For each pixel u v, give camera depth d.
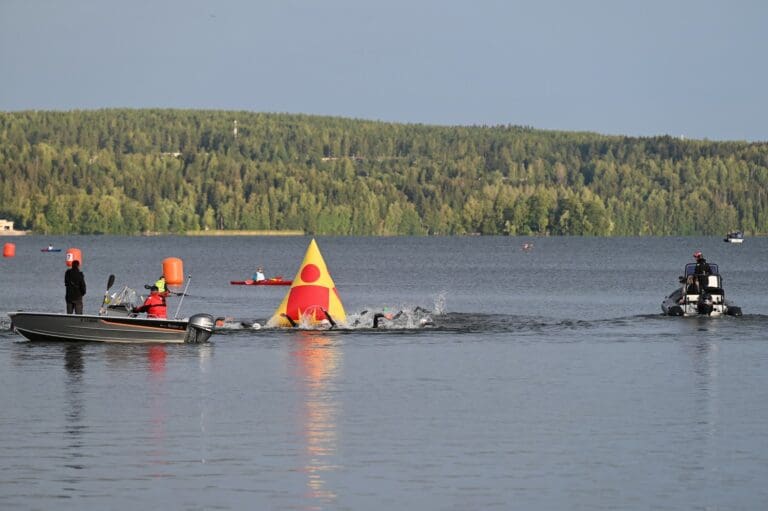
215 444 75.06
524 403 91.06
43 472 67.69
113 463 69.94
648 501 62.31
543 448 74.44
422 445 75.12
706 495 63.34
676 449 74.12
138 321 129.62
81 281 136.75
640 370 110.94
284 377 104.81
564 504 61.81
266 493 63.59
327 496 63.12
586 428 80.75
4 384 99.69
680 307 172.88
